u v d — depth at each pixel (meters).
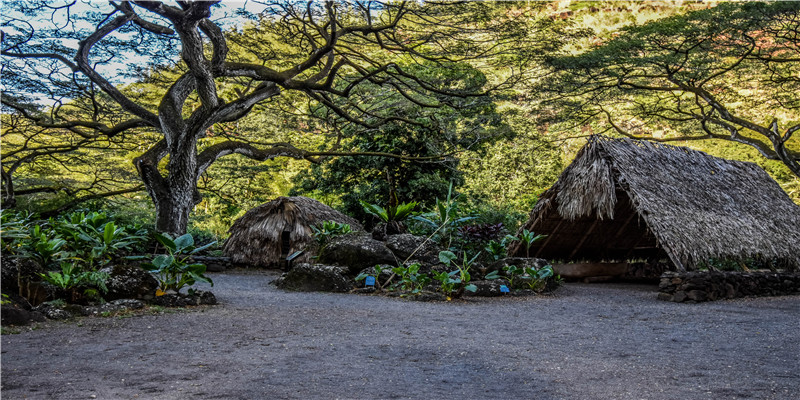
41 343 5.00
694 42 18.89
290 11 14.84
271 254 15.59
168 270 7.57
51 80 17.42
